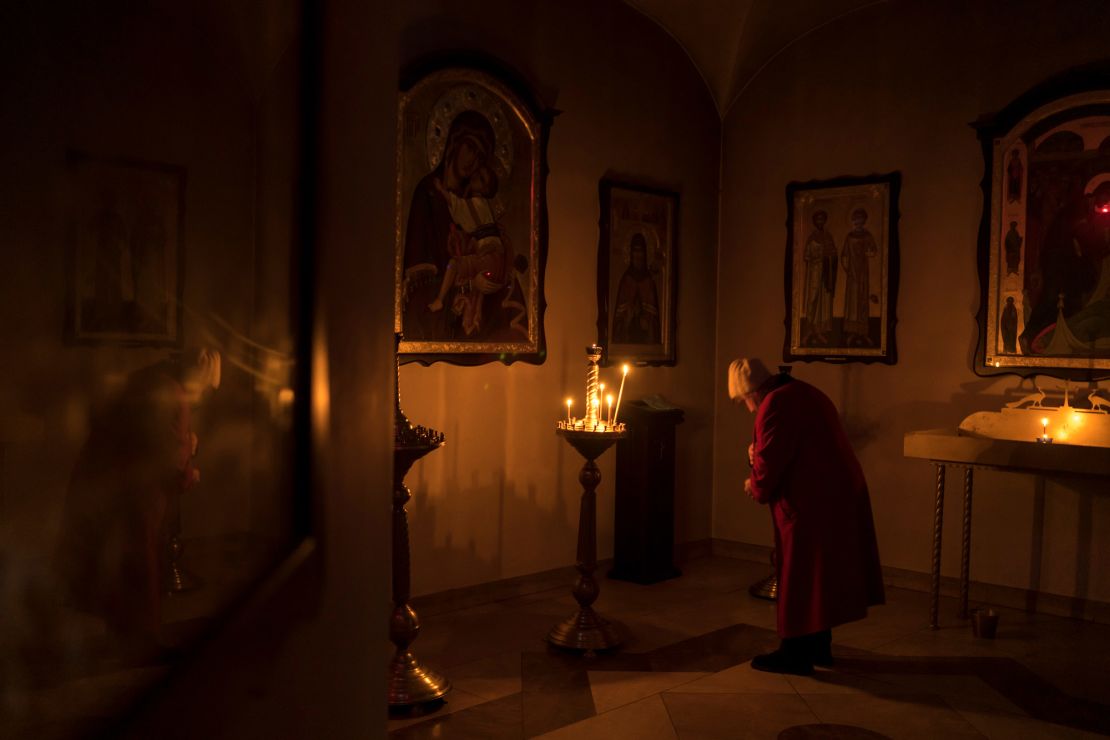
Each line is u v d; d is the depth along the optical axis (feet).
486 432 17.88
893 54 20.16
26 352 1.09
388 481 3.18
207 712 1.60
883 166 20.31
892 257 20.10
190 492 1.60
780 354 21.99
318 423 2.46
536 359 18.63
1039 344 18.20
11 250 1.05
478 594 17.76
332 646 2.60
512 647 15.05
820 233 21.16
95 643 1.25
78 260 1.20
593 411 14.73
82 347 1.22
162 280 1.47
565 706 12.47
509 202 17.97
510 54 17.99
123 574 1.34
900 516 20.02
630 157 20.63
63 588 1.17
